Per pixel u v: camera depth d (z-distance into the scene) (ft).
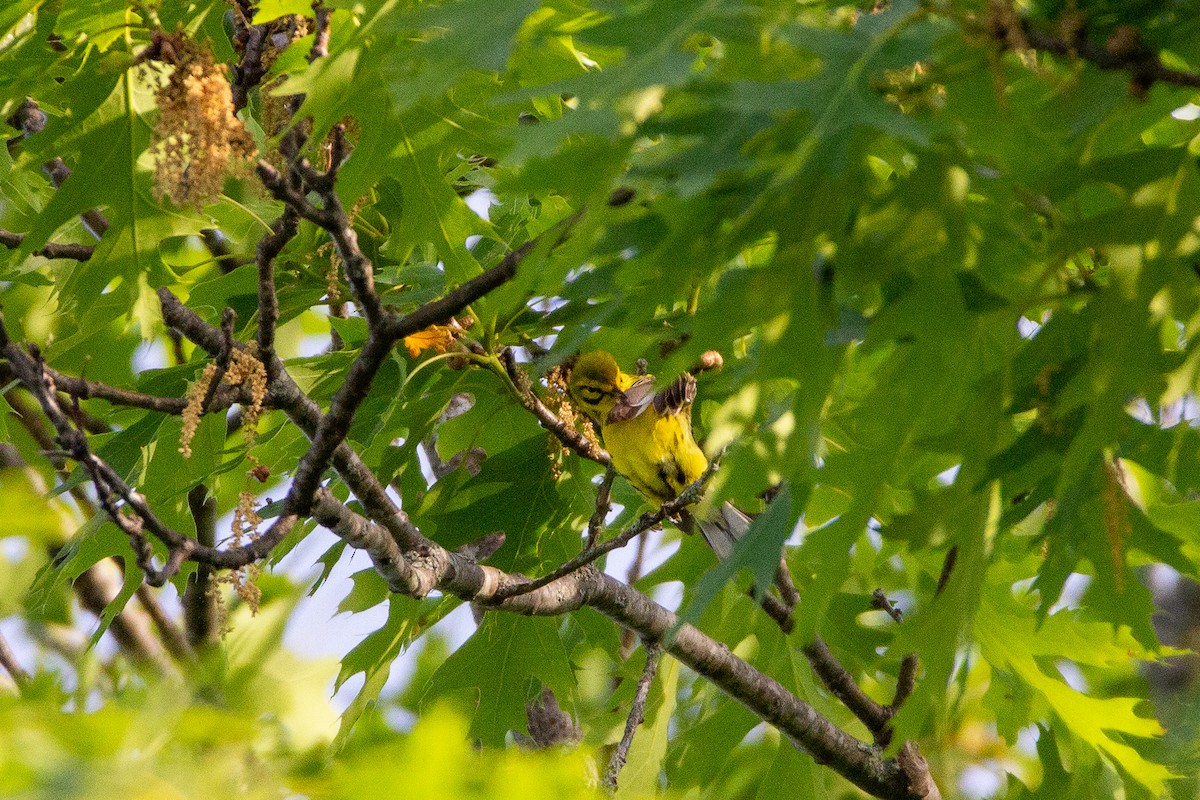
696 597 23.98
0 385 31.94
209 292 37.45
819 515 38.88
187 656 43.11
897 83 20.49
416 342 34.04
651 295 19.03
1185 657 51.78
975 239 20.48
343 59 24.36
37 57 29.96
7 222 37.27
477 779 12.15
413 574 30.27
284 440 40.52
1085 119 18.07
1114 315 19.58
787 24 16.97
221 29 29.55
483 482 39.04
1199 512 34.09
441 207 29.53
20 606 38.99
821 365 18.04
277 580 46.34
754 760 48.08
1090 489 23.54
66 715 12.91
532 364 37.32
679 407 36.91
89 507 42.93
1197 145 21.54
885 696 47.32
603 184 17.63
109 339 45.80
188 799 12.55
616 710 41.57
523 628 39.37
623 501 45.98
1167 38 18.53
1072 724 38.83
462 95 28.68
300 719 37.83
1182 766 44.21
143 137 28.35
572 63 28.58
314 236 37.24
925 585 42.50
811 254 17.84
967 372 21.59
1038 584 24.34
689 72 16.22
